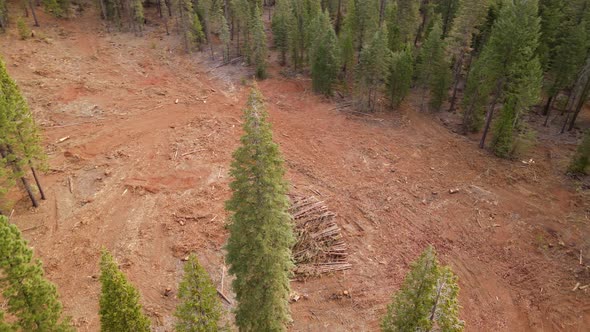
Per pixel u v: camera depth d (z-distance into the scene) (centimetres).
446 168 3706
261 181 1562
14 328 1512
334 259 2761
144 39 6544
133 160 3759
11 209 3145
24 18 6575
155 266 2700
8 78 2744
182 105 4744
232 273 1762
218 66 5728
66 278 2611
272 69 5675
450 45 4350
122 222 3056
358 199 3319
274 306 1788
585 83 3966
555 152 3912
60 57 5647
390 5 5469
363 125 4388
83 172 3581
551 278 2673
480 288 2608
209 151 3919
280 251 1702
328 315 2411
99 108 4584
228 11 6625
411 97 4981
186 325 1603
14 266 1465
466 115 4212
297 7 5675
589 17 4275
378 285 2597
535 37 3478
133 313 1611
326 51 4759
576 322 2419
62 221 3061
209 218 3092
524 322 2416
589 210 3209
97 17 7225
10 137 2833
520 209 3234
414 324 1503
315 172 3644
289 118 4525
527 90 3534
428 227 3061
